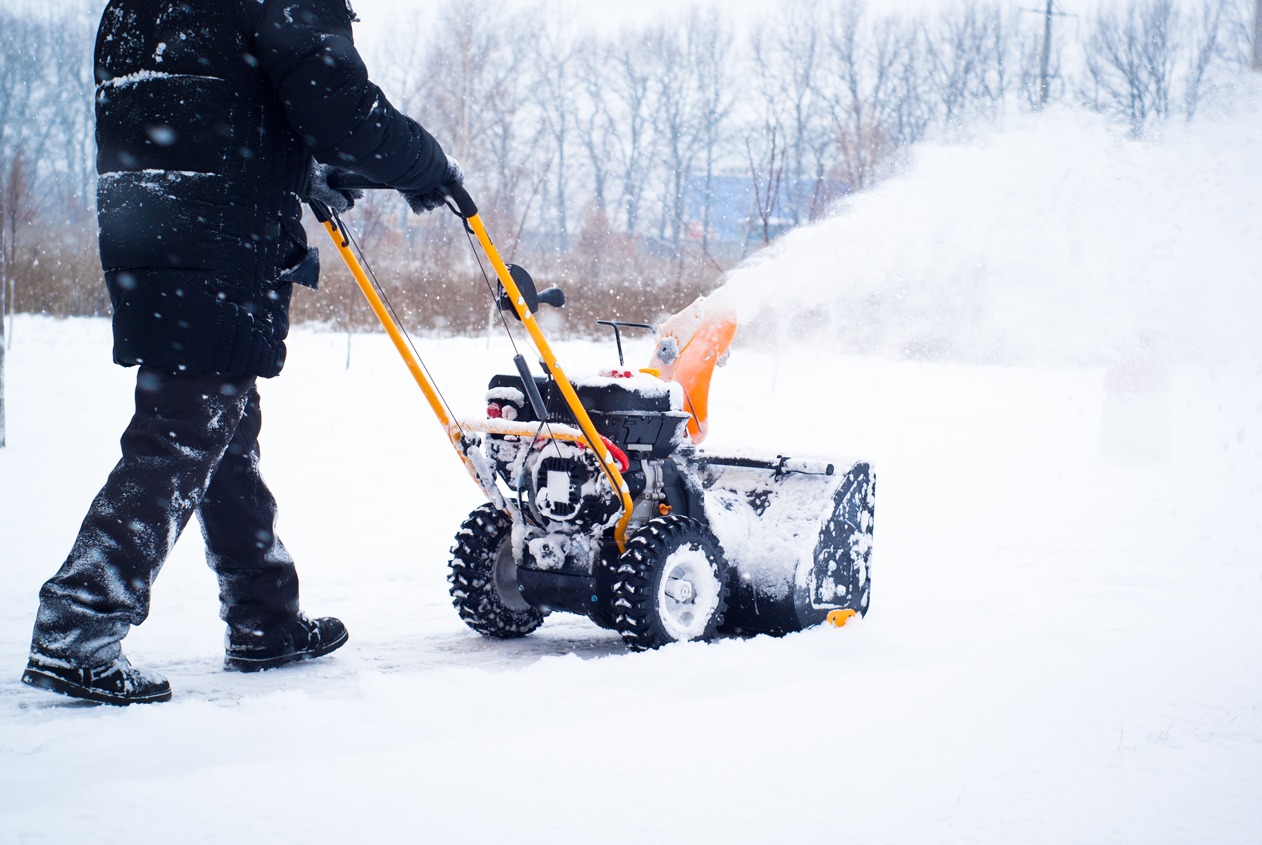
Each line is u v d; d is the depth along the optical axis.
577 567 4.52
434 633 4.93
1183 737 2.88
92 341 23.16
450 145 33.78
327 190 4.03
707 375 5.00
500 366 19.05
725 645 4.26
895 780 2.57
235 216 3.57
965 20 39.62
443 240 34.56
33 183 38.22
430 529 7.54
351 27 3.74
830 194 32.28
